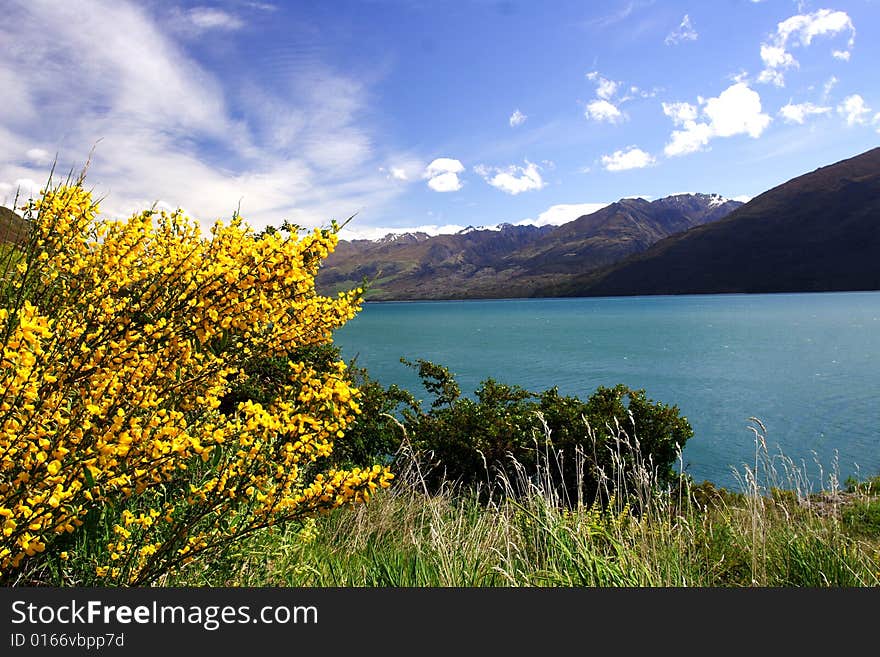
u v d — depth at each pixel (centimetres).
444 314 17700
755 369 4625
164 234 303
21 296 245
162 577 282
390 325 12469
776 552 485
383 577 378
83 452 215
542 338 8162
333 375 269
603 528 460
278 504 251
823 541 471
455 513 545
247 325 275
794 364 4862
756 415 2942
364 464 838
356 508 533
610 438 936
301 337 300
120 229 283
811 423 2733
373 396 898
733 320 10500
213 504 250
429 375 1223
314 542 464
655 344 6894
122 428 224
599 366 4997
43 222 264
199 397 275
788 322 9656
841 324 8925
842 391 3538
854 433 2522
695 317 11719
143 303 254
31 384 209
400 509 574
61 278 277
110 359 236
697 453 2214
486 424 949
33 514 201
